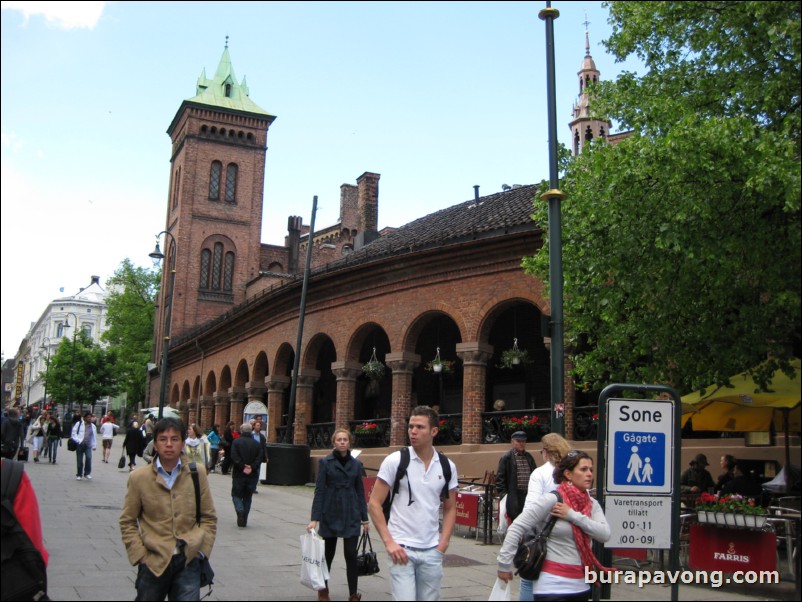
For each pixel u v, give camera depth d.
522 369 23.92
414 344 23.41
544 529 6.14
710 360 11.30
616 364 12.91
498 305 20.77
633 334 12.05
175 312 54.41
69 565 9.80
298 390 28.02
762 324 10.70
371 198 47.97
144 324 72.81
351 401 25.44
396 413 22.95
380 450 23.22
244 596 8.72
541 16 11.37
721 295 10.94
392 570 6.03
